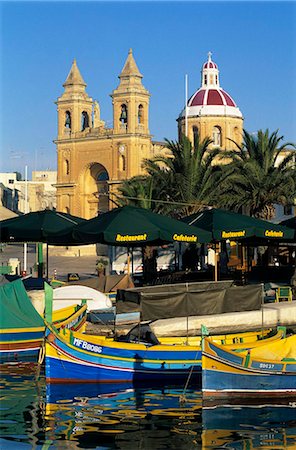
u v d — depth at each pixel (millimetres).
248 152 62156
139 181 68750
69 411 22297
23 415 21844
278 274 49156
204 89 123188
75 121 121438
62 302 36656
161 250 69250
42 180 189125
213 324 33094
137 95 115000
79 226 37969
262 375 23844
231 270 55906
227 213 40156
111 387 25547
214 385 23359
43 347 26141
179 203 59031
